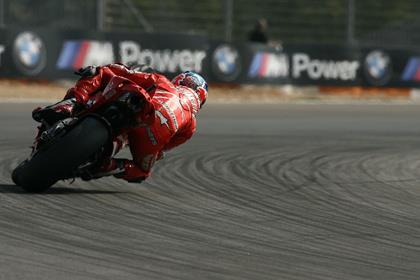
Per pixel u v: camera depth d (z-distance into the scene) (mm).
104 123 24703
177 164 34531
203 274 17469
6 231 20359
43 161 24828
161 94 26656
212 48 78688
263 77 81500
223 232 21844
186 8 95062
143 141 26375
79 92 25641
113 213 23484
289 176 33031
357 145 45438
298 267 18516
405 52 87750
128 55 75312
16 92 68875
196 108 27953
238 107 69188
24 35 70812
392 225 24062
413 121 62688
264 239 21266
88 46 73688
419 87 88625
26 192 25672
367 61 86312
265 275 17672
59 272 16969
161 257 18719
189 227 22234
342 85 85312
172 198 26578
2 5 80375
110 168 26141
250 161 36875
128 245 19703
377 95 86625
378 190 30609
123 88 24828
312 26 100438
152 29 93625
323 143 45719
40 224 21422
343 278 17797
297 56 83562
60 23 83312
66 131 24969
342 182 32094
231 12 91562
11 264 17375
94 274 16969
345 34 95938
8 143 39844
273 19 100188
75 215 22844
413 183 32750
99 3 84188
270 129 52500
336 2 100250
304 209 25969
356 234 22500
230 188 29312
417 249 21016
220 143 43406
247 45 80312
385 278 18000
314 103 77125
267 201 27062
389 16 99812
